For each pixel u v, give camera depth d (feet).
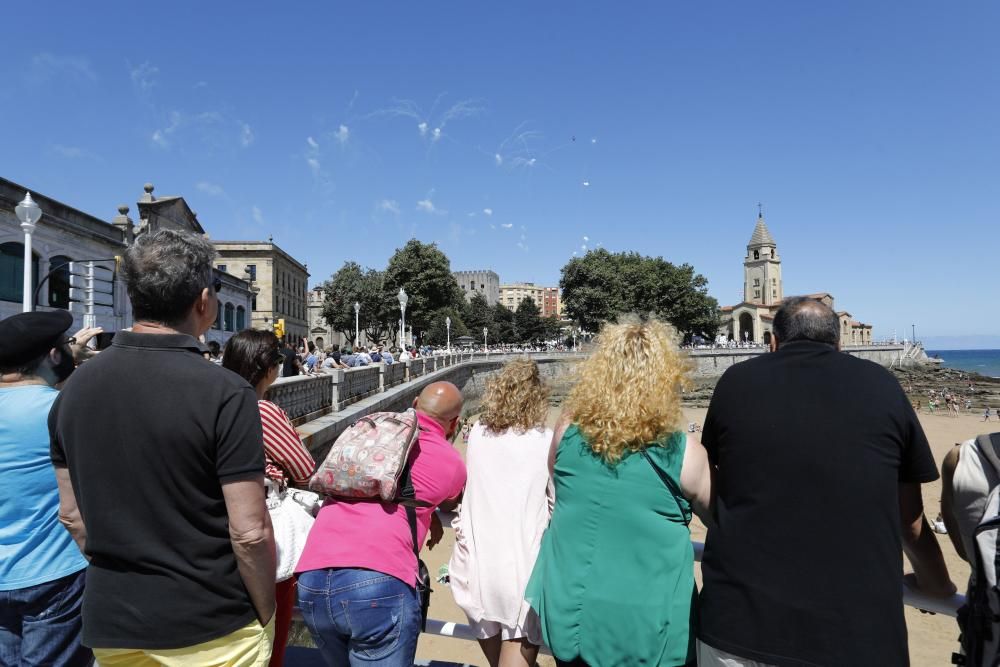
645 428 6.53
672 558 6.53
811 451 5.85
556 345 276.21
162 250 6.38
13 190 66.23
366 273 221.66
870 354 322.14
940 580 6.70
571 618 6.64
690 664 6.48
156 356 6.13
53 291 72.59
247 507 5.97
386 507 7.63
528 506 8.13
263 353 10.02
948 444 104.99
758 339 345.92
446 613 27.61
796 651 5.57
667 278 253.85
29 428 7.77
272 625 6.67
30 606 7.81
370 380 56.13
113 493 5.85
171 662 5.96
